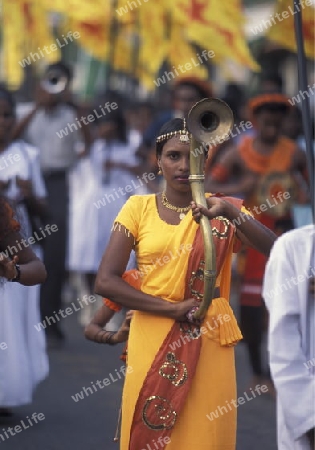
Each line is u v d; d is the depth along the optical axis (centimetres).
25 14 1870
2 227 701
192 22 1591
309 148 682
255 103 1091
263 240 639
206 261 615
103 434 956
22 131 1400
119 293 638
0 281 711
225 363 638
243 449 912
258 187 1097
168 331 635
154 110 1916
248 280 1089
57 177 1479
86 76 2362
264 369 1180
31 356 1002
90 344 1398
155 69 1777
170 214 646
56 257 1438
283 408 616
